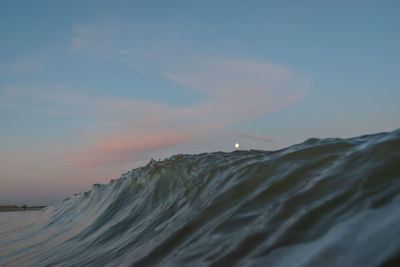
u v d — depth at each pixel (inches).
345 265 71.1
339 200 101.4
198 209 157.9
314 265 74.8
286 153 168.7
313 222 94.9
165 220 180.5
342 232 83.4
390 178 101.0
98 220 279.0
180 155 297.0
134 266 123.2
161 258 120.4
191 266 99.2
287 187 132.3
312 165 141.6
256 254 90.5
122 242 179.9
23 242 294.2
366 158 120.4
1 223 566.6
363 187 102.3
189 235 130.2
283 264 80.7
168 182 250.1
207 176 203.5
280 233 96.2
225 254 97.6
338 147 149.1
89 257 171.6
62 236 270.8
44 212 565.0
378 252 70.3
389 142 123.2
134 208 252.8
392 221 78.1
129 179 353.7
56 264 176.1
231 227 118.3
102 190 430.0
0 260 226.1
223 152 262.8
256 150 246.7
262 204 127.2
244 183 155.6
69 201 543.2
